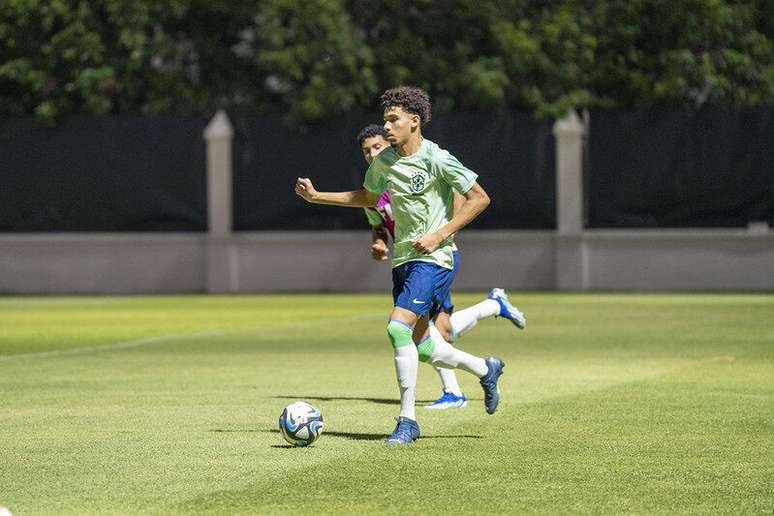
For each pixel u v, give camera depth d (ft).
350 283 361.71
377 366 162.71
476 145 354.95
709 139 351.87
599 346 190.60
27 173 363.35
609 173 354.74
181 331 226.38
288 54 359.46
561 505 75.82
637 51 375.45
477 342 199.00
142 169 363.15
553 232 355.56
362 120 359.25
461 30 374.63
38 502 77.00
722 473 85.92
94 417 114.32
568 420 111.14
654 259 354.33
